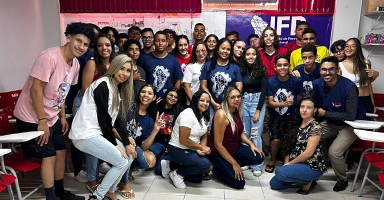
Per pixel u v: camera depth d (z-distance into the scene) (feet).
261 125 9.61
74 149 8.57
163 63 10.05
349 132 8.50
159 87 10.08
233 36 11.89
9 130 7.77
